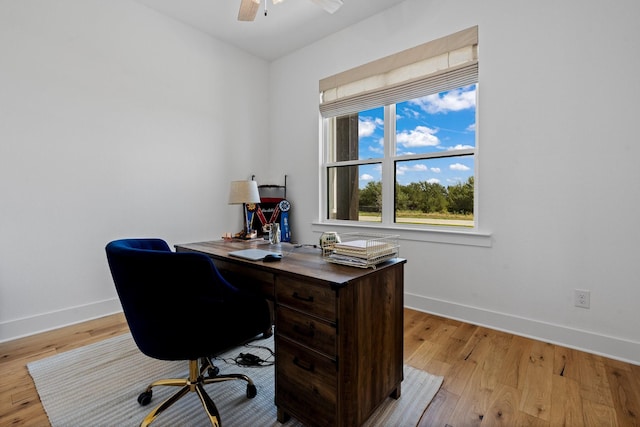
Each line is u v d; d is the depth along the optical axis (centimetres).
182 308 120
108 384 165
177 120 304
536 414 140
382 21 286
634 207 181
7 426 133
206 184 329
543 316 212
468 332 226
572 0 197
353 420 124
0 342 212
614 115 186
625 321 185
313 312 124
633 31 179
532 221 215
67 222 240
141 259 112
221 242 222
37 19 224
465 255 245
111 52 260
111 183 262
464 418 138
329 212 347
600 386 160
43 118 228
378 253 144
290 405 135
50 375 173
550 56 205
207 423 137
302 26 311
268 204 359
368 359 132
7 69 213
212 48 331
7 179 215
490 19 228
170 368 181
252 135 373
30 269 225
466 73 239
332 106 329
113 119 262
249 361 190
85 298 250
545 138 208
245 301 143
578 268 199
